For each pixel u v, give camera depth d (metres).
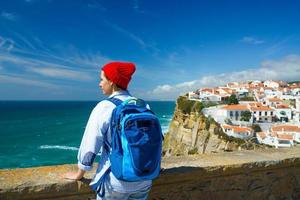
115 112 2.79
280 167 4.93
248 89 117.81
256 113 76.62
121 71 2.96
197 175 4.13
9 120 119.12
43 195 3.27
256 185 4.74
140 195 2.95
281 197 5.02
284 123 71.94
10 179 3.35
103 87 3.08
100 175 2.91
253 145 51.38
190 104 57.56
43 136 77.75
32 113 160.62
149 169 2.71
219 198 4.40
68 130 89.31
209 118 53.31
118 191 2.82
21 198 3.17
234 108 73.62
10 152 57.62
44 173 3.59
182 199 4.10
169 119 122.94
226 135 51.00
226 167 4.36
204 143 51.97
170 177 3.93
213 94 103.12
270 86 130.50
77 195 3.43
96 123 2.79
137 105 2.87
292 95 110.12
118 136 2.74
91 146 2.80
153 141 2.71
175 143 57.66
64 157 54.19
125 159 2.68
